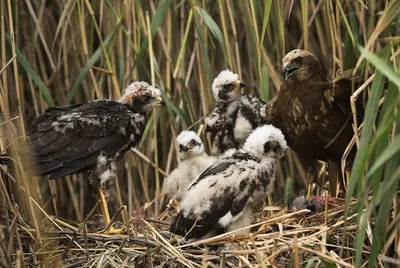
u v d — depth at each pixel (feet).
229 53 41.45
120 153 37.65
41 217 33.14
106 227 34.60
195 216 31.50
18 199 33.88
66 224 35.06
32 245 31.68
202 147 39.06
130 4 42.63
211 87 41.32
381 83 25.85
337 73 37.99
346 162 37.32
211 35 44.37
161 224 36.32
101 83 43.16
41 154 35.70
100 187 36.99
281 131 36.09
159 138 45.44
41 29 43.39
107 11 43.45
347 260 30.48
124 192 45.14
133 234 33.35
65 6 41.57
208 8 44.09
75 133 36.37
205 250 30.04
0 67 39.83
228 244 31.04
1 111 34.81
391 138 28.48
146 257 30.68
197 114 44.86
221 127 40.55
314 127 36.63
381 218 26.73
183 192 38.50
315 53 44.29
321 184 42.14
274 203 42.39
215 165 33.01
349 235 31.42
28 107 44.70
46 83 43.75
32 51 43.34
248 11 39.17
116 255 30.96
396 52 28.45
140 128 38.45
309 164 38.73
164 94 41.73
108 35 43.32
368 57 24.04
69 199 45.32
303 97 36.40
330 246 30.81
